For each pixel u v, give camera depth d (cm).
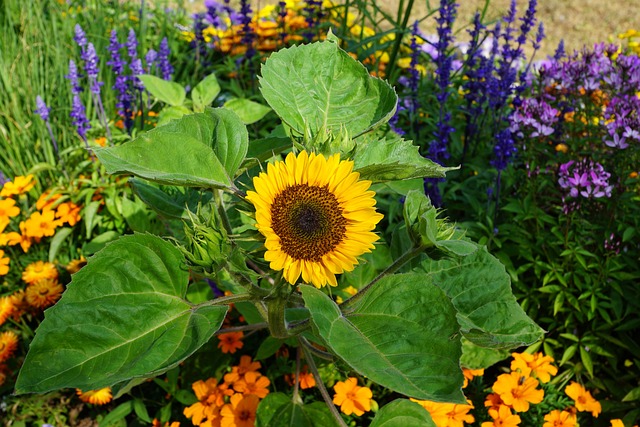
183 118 60
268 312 63
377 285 55
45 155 130
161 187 81
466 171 125
